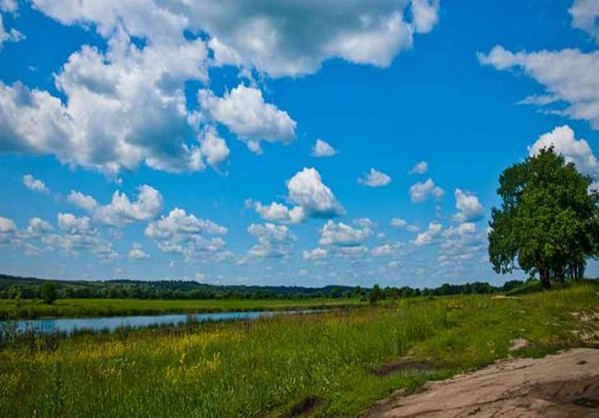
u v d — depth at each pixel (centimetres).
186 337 2555
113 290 12825
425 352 1994
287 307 8762
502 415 984
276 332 2561
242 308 8619
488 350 1894
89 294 12362
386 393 1345
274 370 1634
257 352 1941
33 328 2077
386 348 2034
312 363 1708
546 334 2075
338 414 1241
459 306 3138
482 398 1120
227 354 2003
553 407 987
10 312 1936
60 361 1823
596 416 909
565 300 2992
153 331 3281
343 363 1750
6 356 1806
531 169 5250
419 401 1206
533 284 5984
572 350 1666
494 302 3144
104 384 1523
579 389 1077
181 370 1662
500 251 5391
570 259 5150
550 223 4922
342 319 2966
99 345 2478
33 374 1638
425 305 3428
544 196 4981
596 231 5003
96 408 1273
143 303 9675
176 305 9250
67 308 6644
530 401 1041
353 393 1365
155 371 1705
